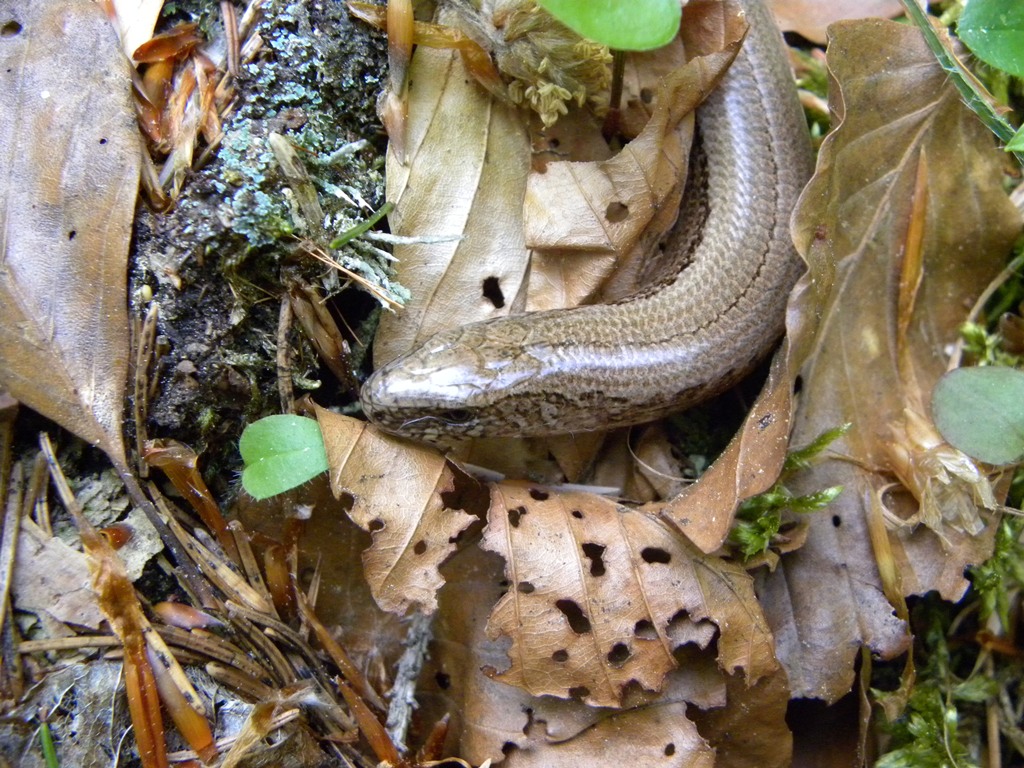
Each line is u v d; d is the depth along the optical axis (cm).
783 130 16
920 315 16
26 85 14
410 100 15
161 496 14
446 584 15
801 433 15
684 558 14
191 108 15
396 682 15
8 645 14
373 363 16
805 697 15
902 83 15
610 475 16
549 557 14
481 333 15
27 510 14
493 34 15
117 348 14
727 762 15
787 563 15
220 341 15
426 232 15
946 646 16
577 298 16
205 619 14
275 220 14
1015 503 16
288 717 14
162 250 14
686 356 16
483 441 16
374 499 14
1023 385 15
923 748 15
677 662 14
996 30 14
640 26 13
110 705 14
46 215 14
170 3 15
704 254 16
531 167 15
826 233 15
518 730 15
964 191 15
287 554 15
